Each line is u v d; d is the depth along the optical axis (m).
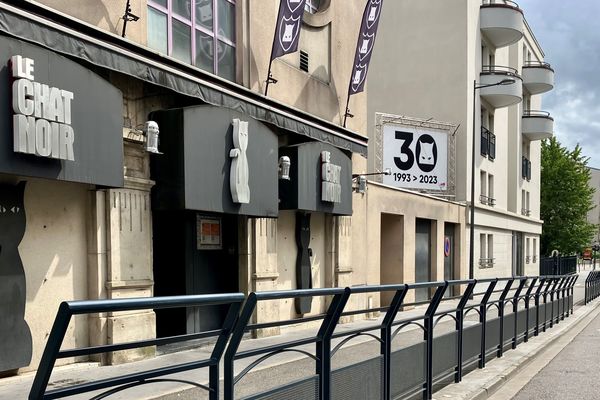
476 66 23.47
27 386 5.73
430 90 22.91
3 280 5.92
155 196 7.81
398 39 23.69
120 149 6.73
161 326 8.89
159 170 7.79
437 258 18.78
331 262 12.61
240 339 3.30
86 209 7.07
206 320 9.33
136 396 3.05
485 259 24.19
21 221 6.14
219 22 9.67
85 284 7.05
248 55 10.11
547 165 44.91
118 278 7.27
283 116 10.27
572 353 10.33
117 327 6.97
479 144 23.75
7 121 5.44
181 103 8.47
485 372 7.84
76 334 6.78
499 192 27.31
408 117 22.08
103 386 2.57
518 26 24.20
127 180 7.35
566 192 44.59
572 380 7.85
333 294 4.00
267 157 9.49
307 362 4.06
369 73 24.19
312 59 12.41
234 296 3.12
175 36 8.63
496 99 24.56
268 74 10.27
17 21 5.57
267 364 3.73
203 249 9.41
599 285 26.56
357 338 4.69
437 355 6.40
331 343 4.30
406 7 23.59
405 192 16.45
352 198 13.27
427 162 20.69
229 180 8.56
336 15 13.16
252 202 9.04
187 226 9.00
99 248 7.07
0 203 5.94
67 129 5.93
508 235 28.17
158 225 8.88
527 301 11.30
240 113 8.84
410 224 16.77
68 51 6.08
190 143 7.71
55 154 5.79
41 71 5.70
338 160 12.03
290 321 3.75
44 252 6.52
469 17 22.55
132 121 7.65
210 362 3.20
